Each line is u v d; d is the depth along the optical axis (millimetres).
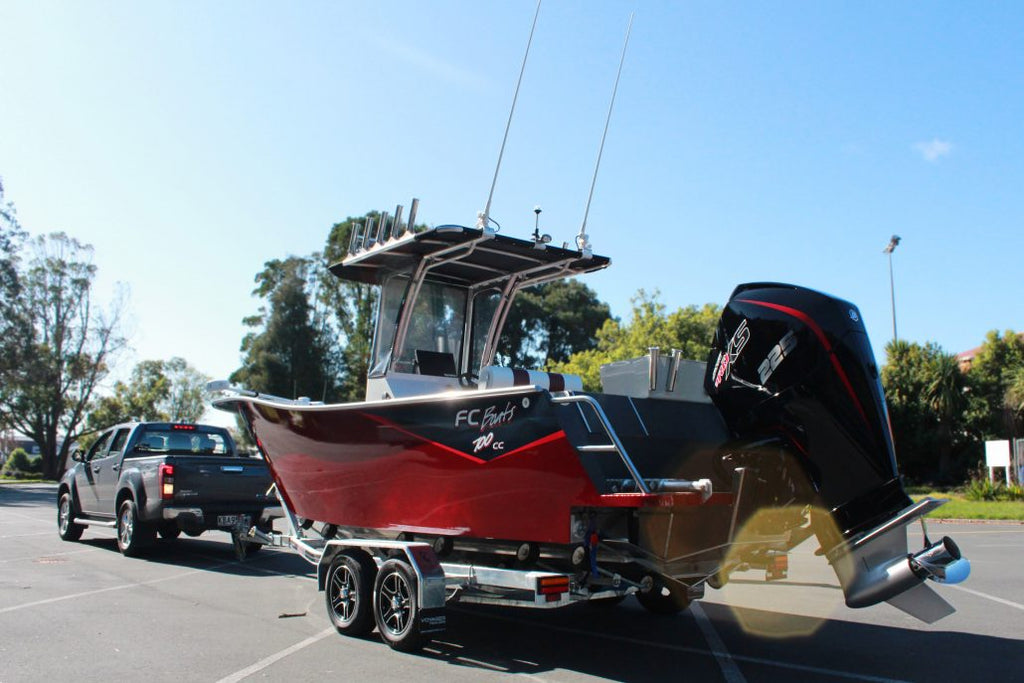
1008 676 5406
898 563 5156
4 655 5656
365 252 7949
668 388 6336
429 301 8383
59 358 56062
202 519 10383
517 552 5918
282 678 5141
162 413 73125
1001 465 26812
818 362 5398
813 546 14242
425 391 8031
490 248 7504
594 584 5699
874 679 5324
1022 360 35344
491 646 6234
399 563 6004
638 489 5219
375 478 6773
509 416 5602
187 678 5117
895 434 35031
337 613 6629
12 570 9883
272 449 7992
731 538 5781
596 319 55500
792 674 5441
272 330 43531
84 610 7328
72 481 13109
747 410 5727
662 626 7121
